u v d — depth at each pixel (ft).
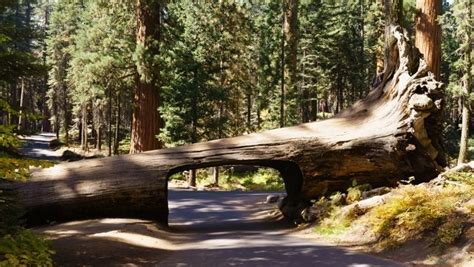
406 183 48.44
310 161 47.73
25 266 20.04
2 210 26.50
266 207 63.57
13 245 20.90
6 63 35.86
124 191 45.98
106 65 90.43
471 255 25.84
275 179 117.91
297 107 127.13
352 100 143.64
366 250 32.65
